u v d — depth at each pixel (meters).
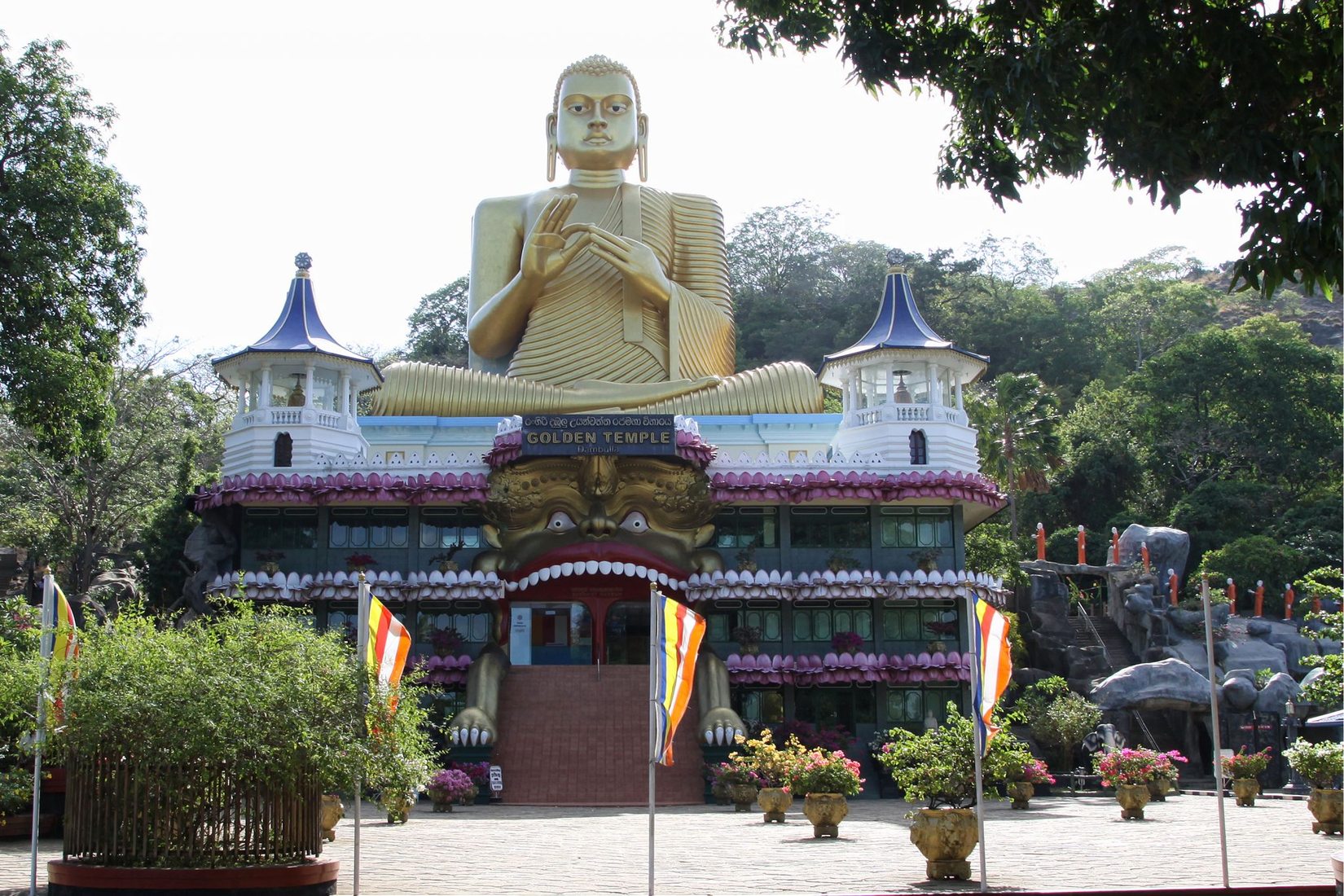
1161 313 115.44
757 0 22.69
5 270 36.31
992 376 107.56
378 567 47.53
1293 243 18.50
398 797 20.98
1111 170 20.97
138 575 58.38
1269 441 84.31
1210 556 70.50
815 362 108.31
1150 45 18.86
